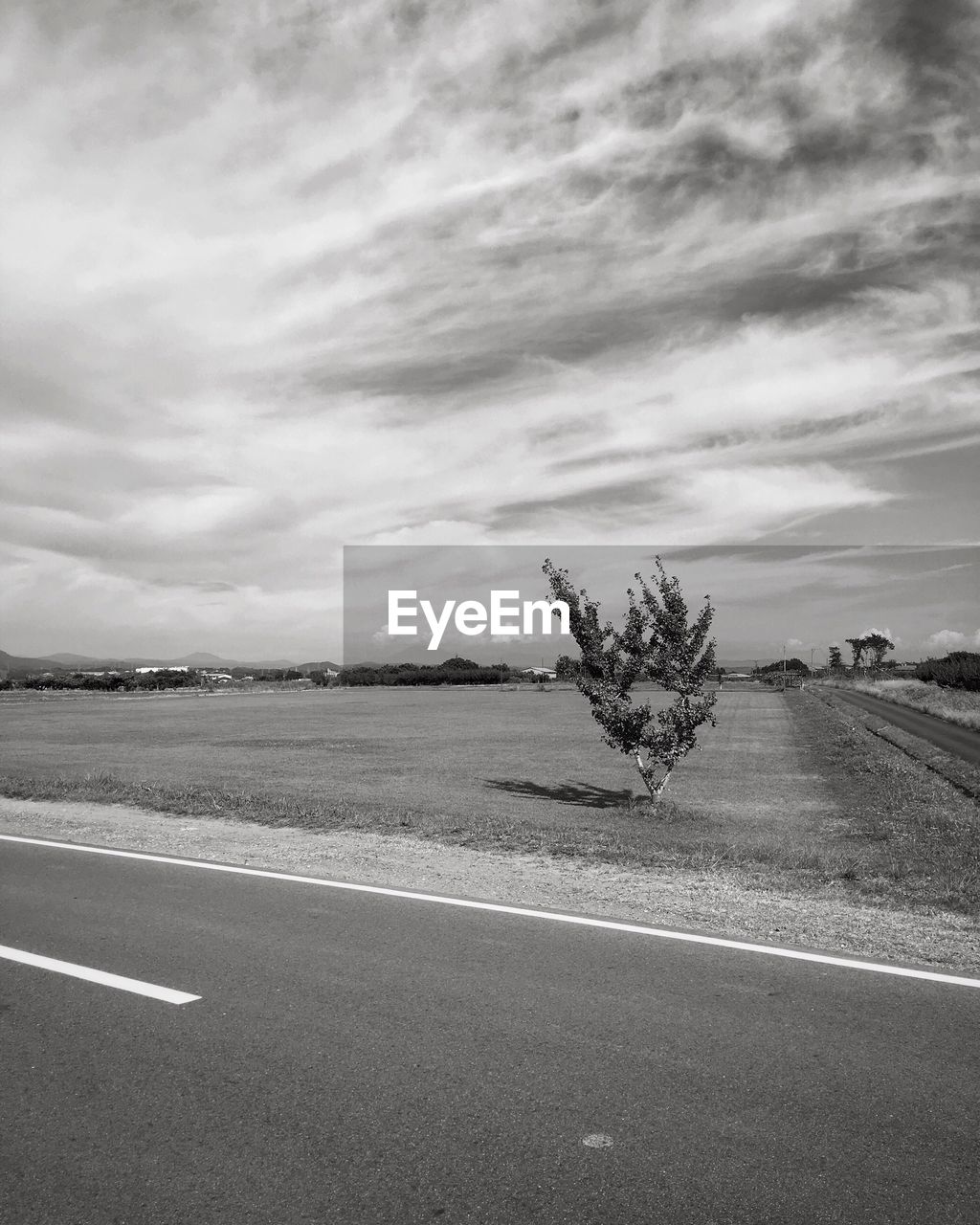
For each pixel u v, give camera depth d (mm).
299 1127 4008
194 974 6047
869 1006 5375
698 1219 3314
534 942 6715
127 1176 3643
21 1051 4844
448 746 32719
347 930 7066
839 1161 3691
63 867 9703
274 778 21938
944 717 47750
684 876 9336
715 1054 4715
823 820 16125
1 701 78688
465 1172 3637
